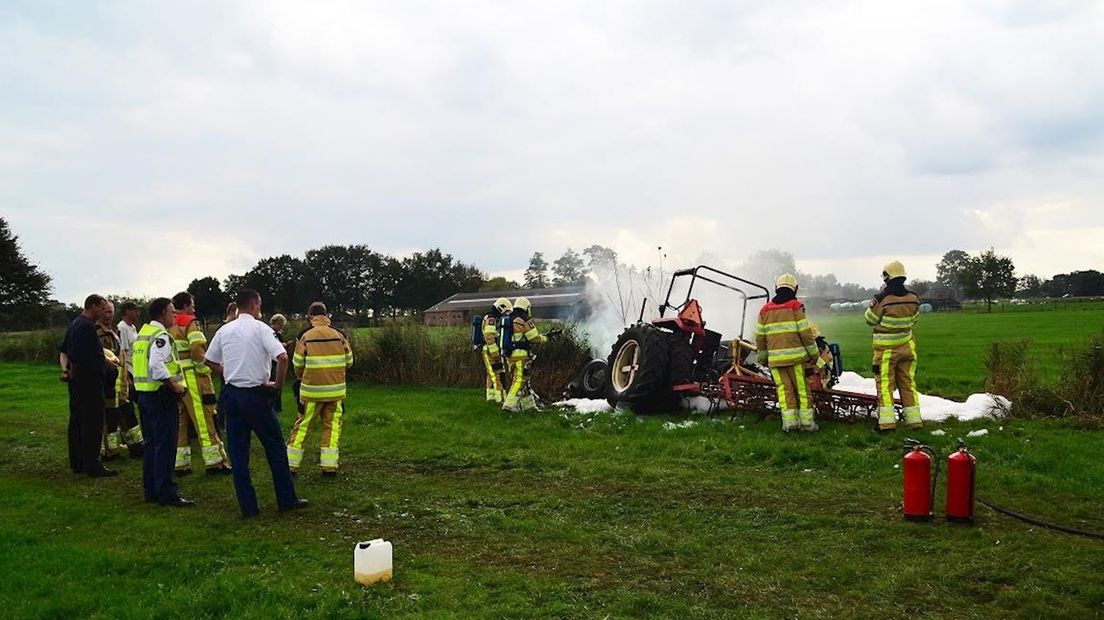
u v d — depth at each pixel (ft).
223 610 15.97
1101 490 23.06
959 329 100.99
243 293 24.30
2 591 17.34
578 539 20.39
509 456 30.89
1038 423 31.94
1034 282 361.10
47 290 177.06
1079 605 15.55
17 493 27.09
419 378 58.54
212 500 26.02
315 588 17.07
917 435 30.01
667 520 21.88
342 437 36.22
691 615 15.46
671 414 38.34
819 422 33.71
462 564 18.70
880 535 19.89
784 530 20.62
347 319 96.58
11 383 67.97
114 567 18.79
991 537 19.38
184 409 30.30
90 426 30.22
